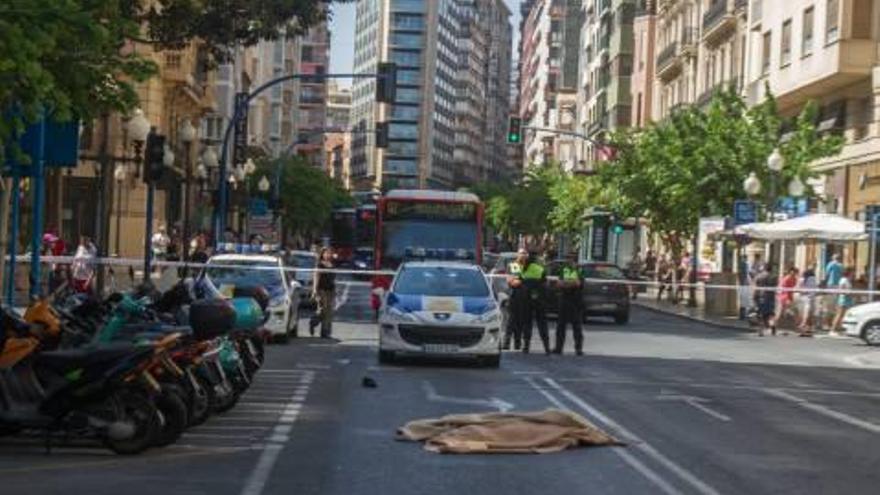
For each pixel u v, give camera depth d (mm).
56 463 10898
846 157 43188
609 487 10234
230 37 26188
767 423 14688
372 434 12820
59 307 13008
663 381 19188
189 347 11766
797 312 34938
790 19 48188
